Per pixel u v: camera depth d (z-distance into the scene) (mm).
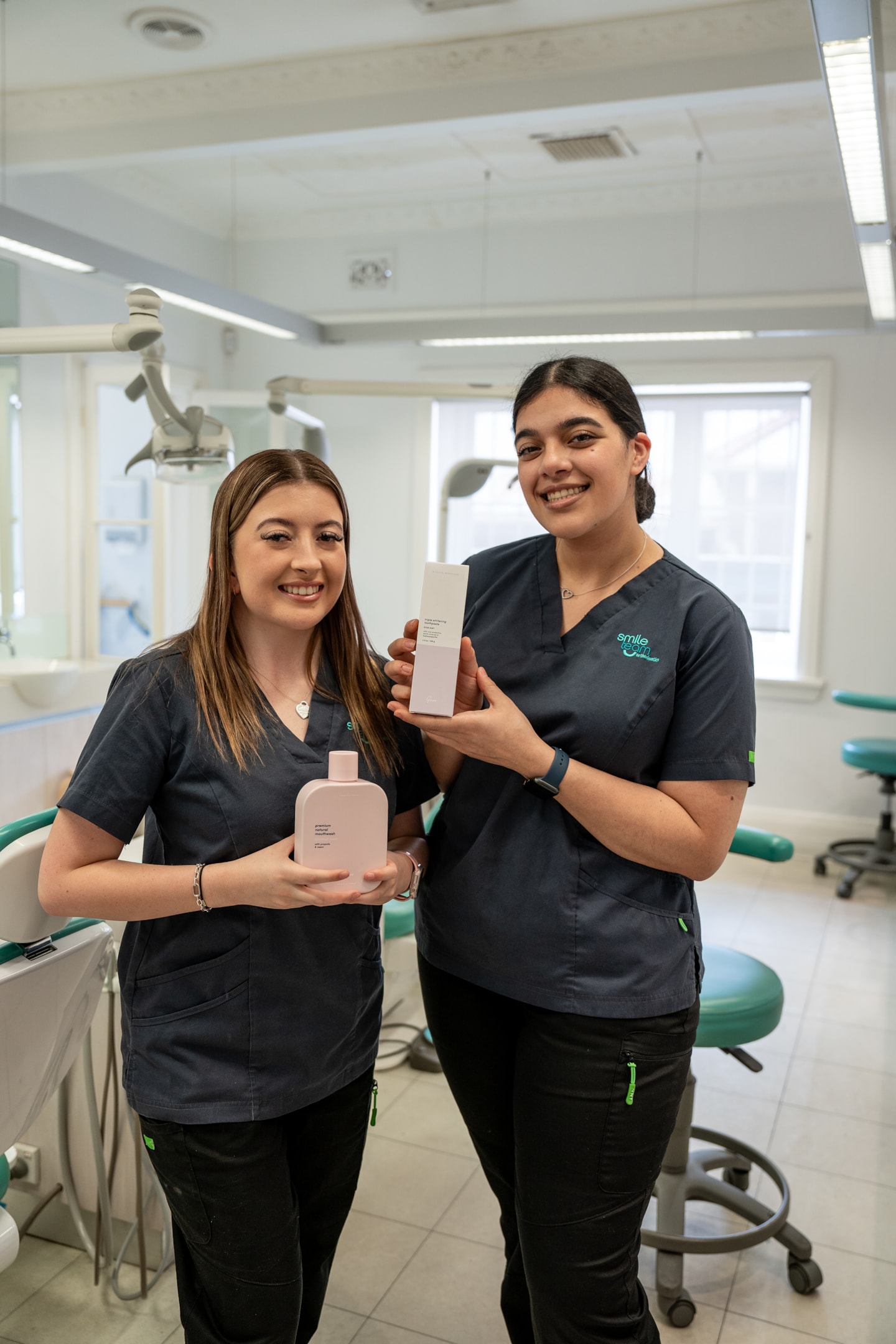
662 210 4910
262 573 1099
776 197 4719
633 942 1180
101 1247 1898
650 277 4969
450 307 5336
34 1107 1315
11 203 4266
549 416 1145
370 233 5449
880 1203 2152
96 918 1096
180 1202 1159
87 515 4918
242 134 3684
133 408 4883
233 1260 1147
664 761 1201
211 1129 1123
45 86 3787
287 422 5621
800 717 4996
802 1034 2955
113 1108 1872
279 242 5625
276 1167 1154
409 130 3529
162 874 1066
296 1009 1152
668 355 5043
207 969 1126
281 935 1135
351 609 1244
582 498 1150
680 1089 1230
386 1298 1816
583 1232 1199
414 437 5496
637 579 1235
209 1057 1129
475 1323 1758
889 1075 2713
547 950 1192
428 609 1090
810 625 4938
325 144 3686
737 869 4578
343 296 5543
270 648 1188
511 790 1239
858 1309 1833
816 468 4852
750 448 5098
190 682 1137
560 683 1223
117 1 3164
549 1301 1220
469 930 1251
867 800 4930
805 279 4730
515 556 1354
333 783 1074
